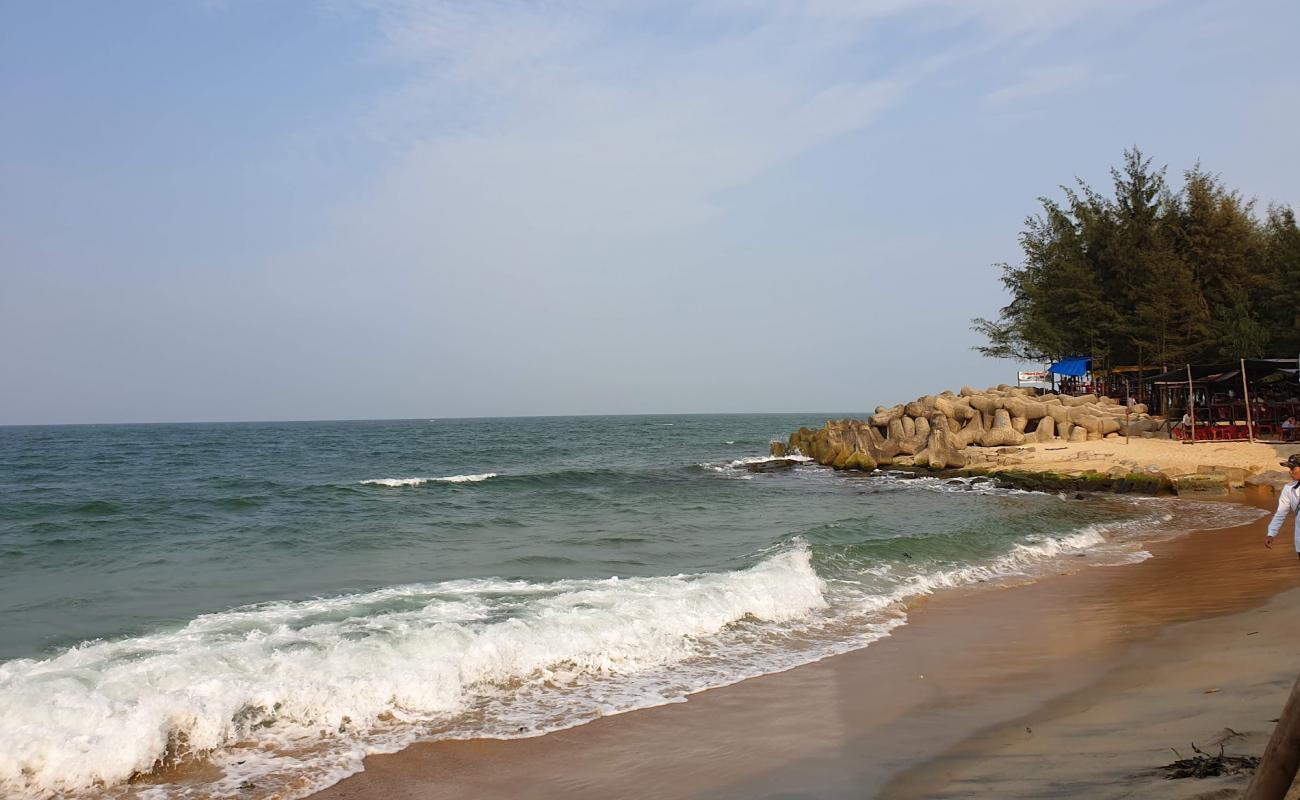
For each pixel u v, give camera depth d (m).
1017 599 12.51
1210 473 26.58
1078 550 17.00
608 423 181.50
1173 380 35.88
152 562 15.52
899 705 7.75
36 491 29.70
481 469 44.25
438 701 7.94
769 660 9.45
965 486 31.38
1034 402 37.41
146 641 9.51
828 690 8.31
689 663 9.34
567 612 10.62
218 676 8.04
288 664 8.40
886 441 40.19
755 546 17.53
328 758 6.76
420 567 14.99
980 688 8.16
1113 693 7.50
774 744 6.86
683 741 7.01
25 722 6.83
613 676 8.84
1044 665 8.84
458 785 6.25
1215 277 42.69
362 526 20.36
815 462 43.03
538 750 6.89
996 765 5.97
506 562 15.52
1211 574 13.42
